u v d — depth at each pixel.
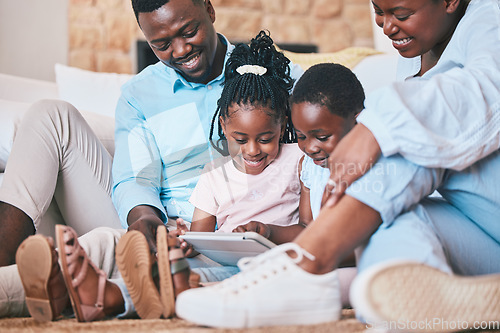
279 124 1.43
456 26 1.21
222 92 1.46
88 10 4.30
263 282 0.91
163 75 1.62
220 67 1.60
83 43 4.29
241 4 4.70
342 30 4.80
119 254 1.03
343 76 1.26
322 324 0.91
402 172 0.94
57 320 1.04
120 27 4.36
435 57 1.31
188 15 1.41
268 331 0.87
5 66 3.97
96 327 0.97
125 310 1.10
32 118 1.44
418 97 0.94
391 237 0.93
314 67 1.30
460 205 1.06
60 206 1.58
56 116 1.47
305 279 0.92
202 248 1.24
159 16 1.40
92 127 1.86
